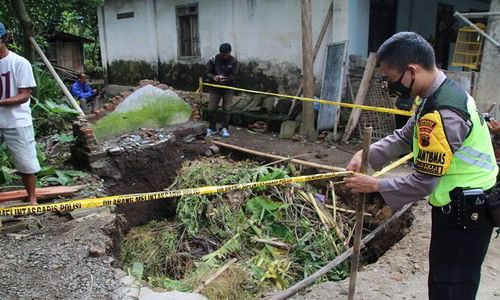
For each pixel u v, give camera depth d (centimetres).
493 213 194
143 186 579
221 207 498
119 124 606
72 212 412
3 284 303
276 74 942
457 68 1074
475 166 193
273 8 918
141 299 292
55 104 660
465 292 203
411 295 306
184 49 1167
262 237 467
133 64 1325
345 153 682
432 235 211
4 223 387
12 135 380
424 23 1028
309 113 776
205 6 1066
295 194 530
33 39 709
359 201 238
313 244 460
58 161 589
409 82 192
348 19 784
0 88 371
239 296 359
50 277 313
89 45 2009
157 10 1202
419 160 193
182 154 645
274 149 715
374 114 740
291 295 312
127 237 491
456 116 182
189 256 454
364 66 759
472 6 1220
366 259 476
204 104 992
